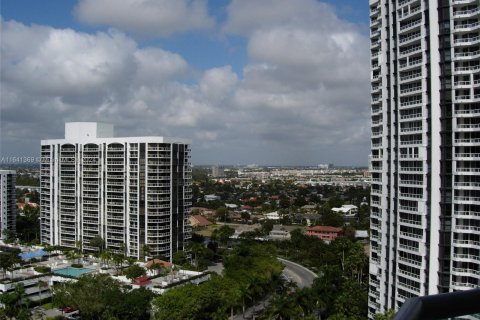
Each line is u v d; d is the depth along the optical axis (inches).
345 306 5295.3
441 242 4067.4
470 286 3956.7
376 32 4911.4
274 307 5083.7
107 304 5305.1
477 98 3988.7
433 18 4121.6
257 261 7534.5
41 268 7696.9
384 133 4722.0
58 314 6008.9
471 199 3988.7
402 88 4475.9
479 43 3966.5
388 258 4675.2
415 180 4303.6
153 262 7775.6
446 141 4060.0
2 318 5246.1
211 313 5359.3
